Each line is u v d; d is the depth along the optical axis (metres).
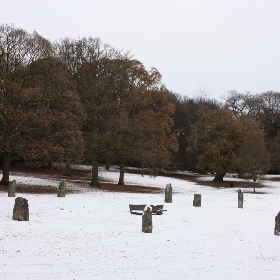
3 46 28.73
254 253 11.77
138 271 9.34
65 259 10.10
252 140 44.94
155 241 12.96
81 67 36.72
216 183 54.50
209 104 79.19
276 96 81.69
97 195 27.91
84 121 34.41
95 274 8.95
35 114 27.34
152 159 35.56
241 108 82.12
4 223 14.46
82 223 15.72
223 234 14.81
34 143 28.30
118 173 55.16
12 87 26.94
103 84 34.66
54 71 29.70
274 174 75.38
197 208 23.33
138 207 19.73
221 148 53.00
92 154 35.12
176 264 10.13
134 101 37.22
